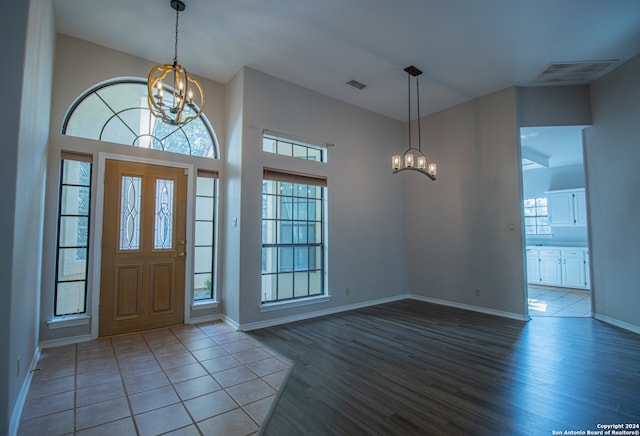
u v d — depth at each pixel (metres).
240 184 3.88
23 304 2.12
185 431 1.87
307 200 4.64
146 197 3.78
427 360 2.91
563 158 6.68
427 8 2.94
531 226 7.73
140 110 3.84
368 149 5.27
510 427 1.90
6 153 1.77
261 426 1.92
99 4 2.91
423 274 5.49
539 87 4.50
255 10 2.99
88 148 3.45
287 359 2.93
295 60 3.85
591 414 2.04
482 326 3.98
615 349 3.18
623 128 3.91
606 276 4.16
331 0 2.85
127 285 3.62
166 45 3.55
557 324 4.06
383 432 1.86
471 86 4.49
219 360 2.91
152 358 2.94
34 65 2.12
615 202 4.03
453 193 5.11
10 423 1.76
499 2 2.85
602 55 3.71
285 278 4.36
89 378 2.53
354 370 2.70
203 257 4.23
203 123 4.30
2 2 1.81
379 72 4.12
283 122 4.27
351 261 4.93
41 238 2.94
